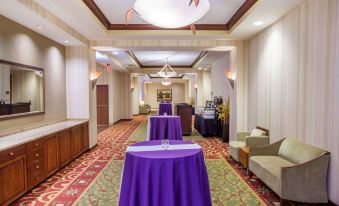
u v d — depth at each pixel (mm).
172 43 6098
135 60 10195
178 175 2525
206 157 5547
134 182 2521
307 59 3520
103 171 4586
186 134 8625
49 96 5281
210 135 8336
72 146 5117
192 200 2549
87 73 6105
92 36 5711
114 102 12008
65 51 6102
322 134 3184
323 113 3162
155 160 2488
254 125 5668
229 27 5418
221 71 9094
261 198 3396
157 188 2465
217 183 3959
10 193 3111
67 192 3619
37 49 4793
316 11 3295
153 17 2721
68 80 6156
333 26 2969
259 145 4668
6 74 3840
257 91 5469
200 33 5535
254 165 3914
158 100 24266
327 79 3082
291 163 3611
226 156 5641
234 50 6270
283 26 4238
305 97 3574
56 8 3879
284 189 3043
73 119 6160
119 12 4672
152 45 6125
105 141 7473
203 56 8945
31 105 4559
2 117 3748
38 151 3797
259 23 4648
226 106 7434
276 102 4535
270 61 4785
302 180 3029
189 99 18078
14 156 3189
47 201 3316
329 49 3043
